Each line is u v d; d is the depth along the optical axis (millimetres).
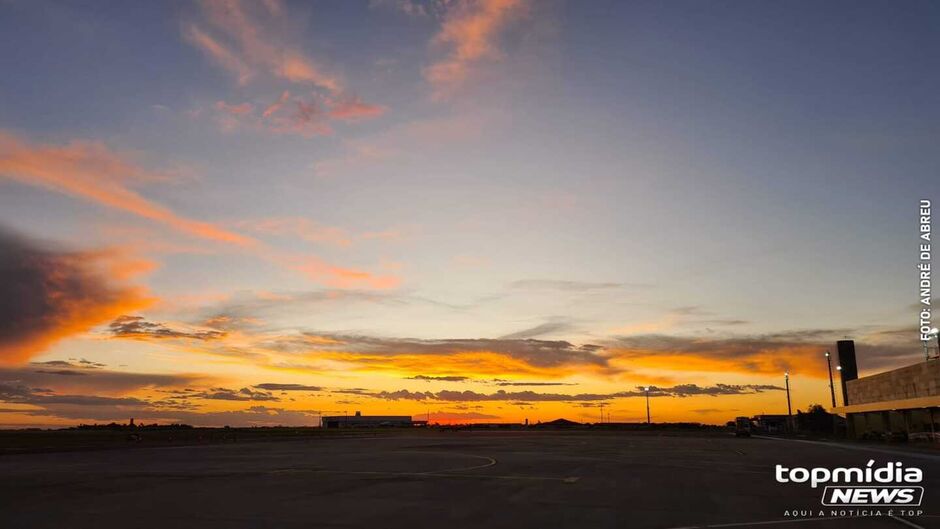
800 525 14195
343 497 19156
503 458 37344
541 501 18016
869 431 72688
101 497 19391
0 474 27688
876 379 70312
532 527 14008
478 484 22594
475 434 109375
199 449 53344
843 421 101250
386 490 20875
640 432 122438
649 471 27750
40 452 50156
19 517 15688
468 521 14828
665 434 106312
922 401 55656
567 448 50906
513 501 18078
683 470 28234
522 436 93875
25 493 20469
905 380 62000
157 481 24156
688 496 19000
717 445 57031
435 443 63938
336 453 44375
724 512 15953
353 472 27781
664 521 14680
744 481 23328
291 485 22531
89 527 14328
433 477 25312
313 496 19406
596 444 59750
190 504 17750
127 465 33219
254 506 17344
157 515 15906
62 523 14859
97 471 29250
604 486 21812
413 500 18391
